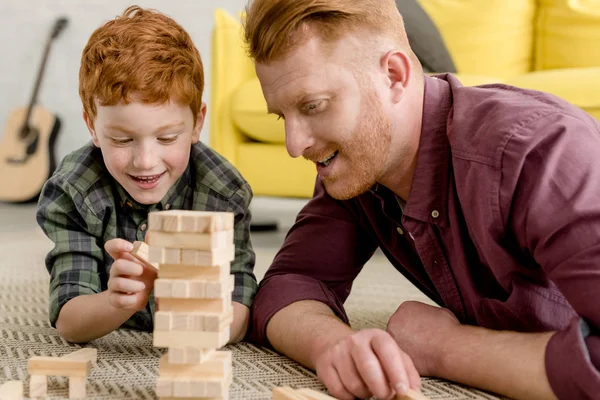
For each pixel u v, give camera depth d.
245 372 0.84
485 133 0.80
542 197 0.73
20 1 3.58
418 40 2.14
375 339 0.74
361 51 0.82
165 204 1.06
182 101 0.98
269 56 0.80
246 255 1.06
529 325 0.82
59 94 3.58
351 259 1.05
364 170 0.85
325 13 0.79
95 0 3.53
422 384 0.79
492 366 0.74
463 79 1.89
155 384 0.78
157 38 1.00
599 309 0.68
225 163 1.12
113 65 0.94
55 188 1.05
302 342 0.85
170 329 0.66
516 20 2.32
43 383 0.73
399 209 0.96
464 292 0.91
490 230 0.78
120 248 0.84
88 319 0.93
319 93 0.79
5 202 3.46
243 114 2.06
